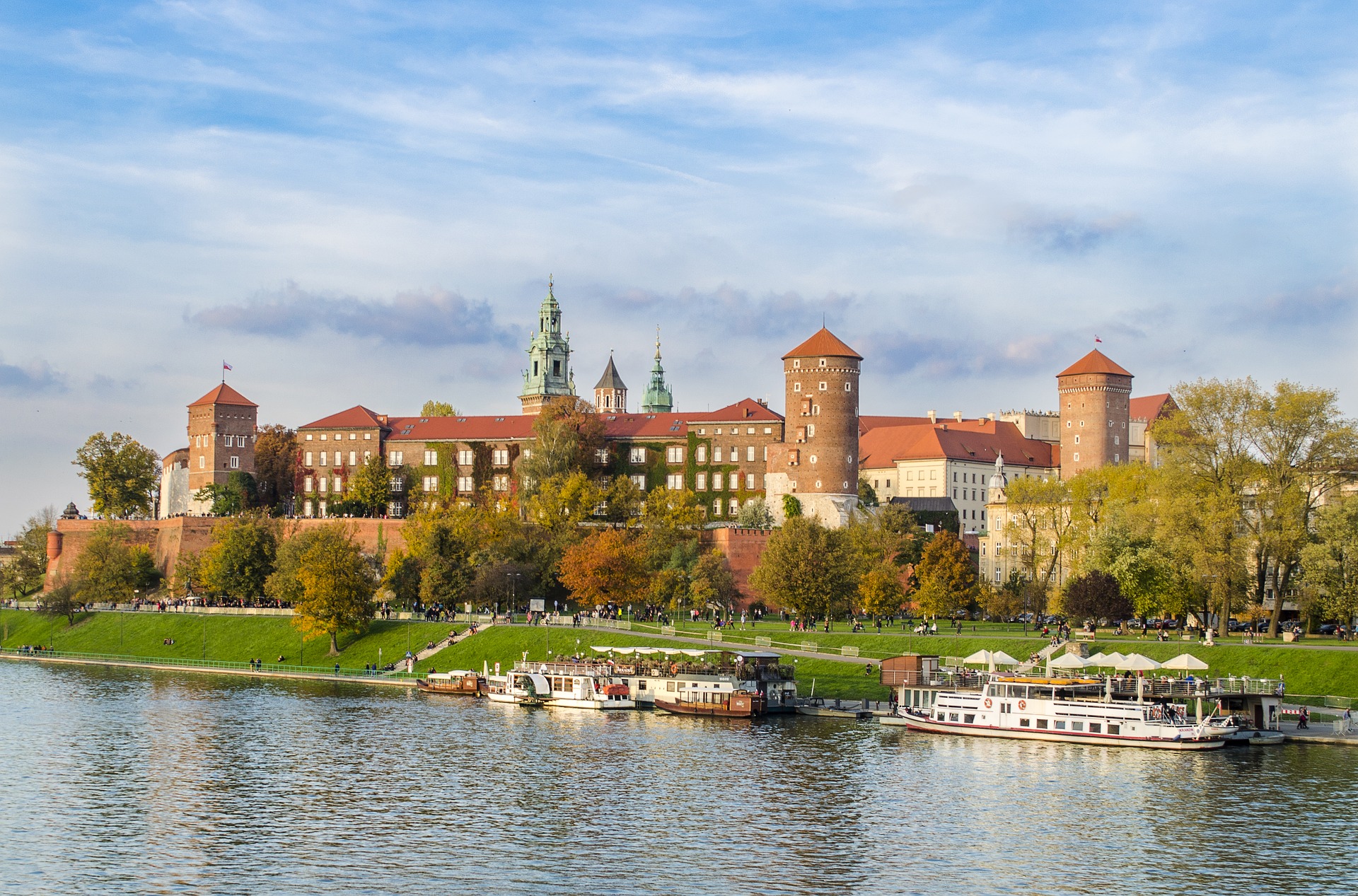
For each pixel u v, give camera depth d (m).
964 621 189.25
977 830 89.62
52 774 108.50
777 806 96.00
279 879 79.88
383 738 124.38
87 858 84.19
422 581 194.12
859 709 136.88
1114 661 122.25
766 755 114.25
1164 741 115.12
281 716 138.62
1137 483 181.62
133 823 92.75
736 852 85.00
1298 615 183.00
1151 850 85.00
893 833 89.06
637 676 144.88
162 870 81.75
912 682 130.75
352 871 81.31
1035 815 93.06
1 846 86.94
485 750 117.75
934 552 184.00
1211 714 118.75
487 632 176.12
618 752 115.88
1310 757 110.75
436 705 146.88
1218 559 141.38
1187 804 95.50
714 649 156.25
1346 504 148.12
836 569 169.88
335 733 127.38
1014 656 145.25
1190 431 151.50
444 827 91.12
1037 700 120.81
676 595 189.75
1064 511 198.75
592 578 184.62
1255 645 135.25
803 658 151.75
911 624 180.75
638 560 189.00
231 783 105.12
